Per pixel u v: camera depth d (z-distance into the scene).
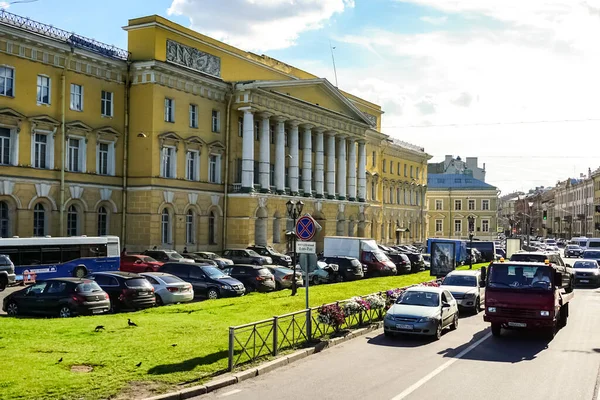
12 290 30.77
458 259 57.44
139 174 44.47
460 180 122.19
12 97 37.03
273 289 33.41
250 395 12.39
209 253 43.47
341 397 12.34
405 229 89.12
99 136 42.59
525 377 14.64
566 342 19.95
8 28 36.28
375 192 81.06
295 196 57.28
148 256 38.41
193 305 24.61
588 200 125.88
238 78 54.47
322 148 62.47
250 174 51.19
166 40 45.84
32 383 11.96
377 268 46.00
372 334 21.02
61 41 39.38
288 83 54.75
